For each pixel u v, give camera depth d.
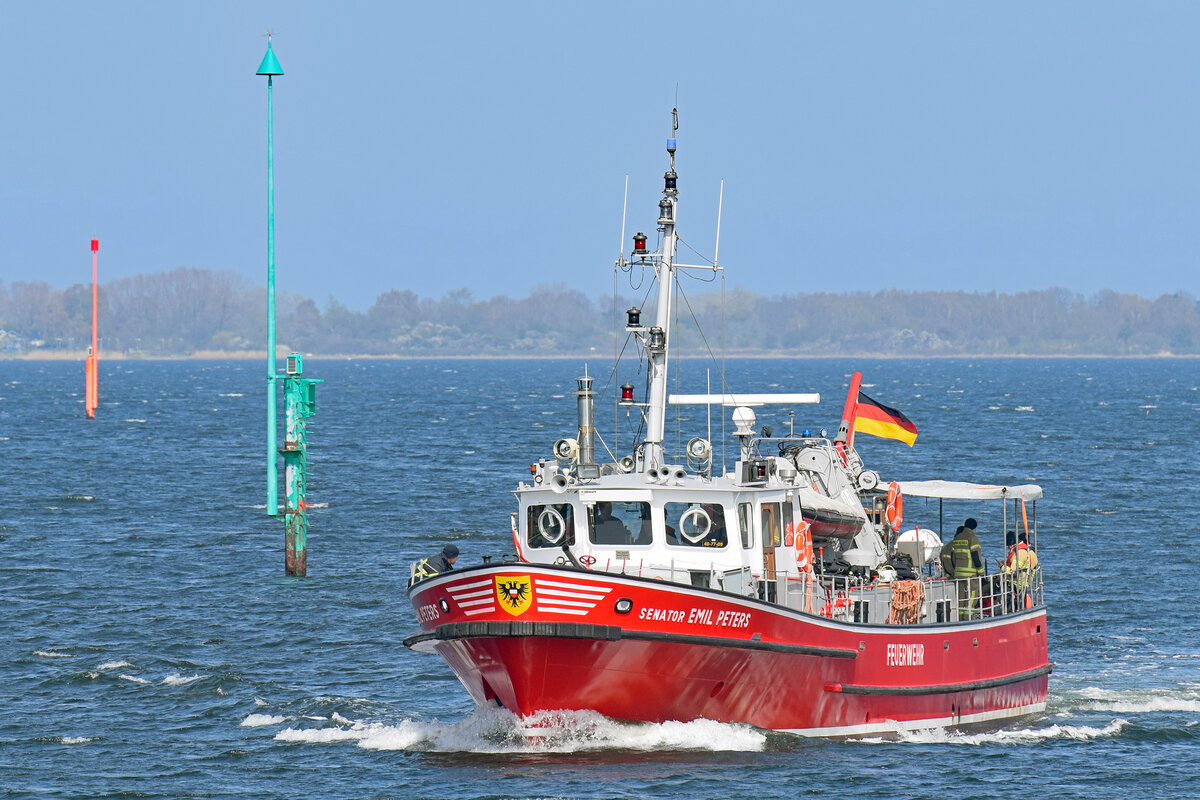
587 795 97.81
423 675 139.88
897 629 113.25
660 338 112.94
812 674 107.75
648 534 109.00
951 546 124.75
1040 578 131.75
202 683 135.75
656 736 106.69
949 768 106.38
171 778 106.62
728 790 99.19
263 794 102.50
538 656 100.38
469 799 98.06
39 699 130.50
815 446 124.12
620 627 99.56
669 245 113.12
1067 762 109.38
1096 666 144.88
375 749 112.31
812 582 111.25
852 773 103.69
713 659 102.75
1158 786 104.06
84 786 105.06
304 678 138.75
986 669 121.12
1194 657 148.88
